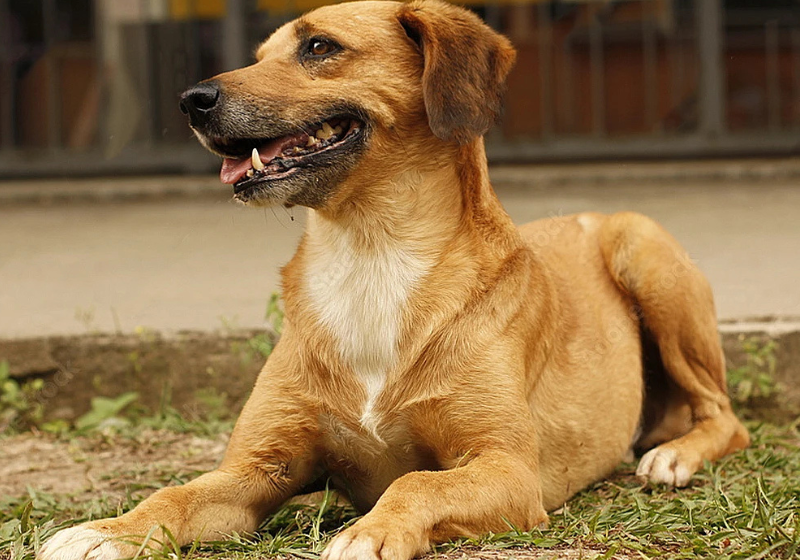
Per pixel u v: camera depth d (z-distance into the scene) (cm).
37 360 855
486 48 578
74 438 801
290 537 516
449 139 548
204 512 524
